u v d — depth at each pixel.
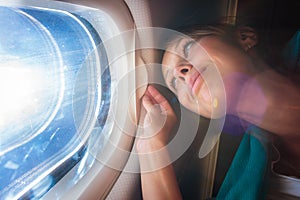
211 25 0.91
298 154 0.83
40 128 0.58
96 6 0.57
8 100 0.52
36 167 0.56
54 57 0.61
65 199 0.56
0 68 0.50
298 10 1.10
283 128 0.84
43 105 0.59
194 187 1.04
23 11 0.53
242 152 0.92
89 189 0.59
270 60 0.87
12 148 0.52
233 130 0.98
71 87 0.64
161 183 0.83
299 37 0.84
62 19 0.61
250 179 0.85
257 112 0.87
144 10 0.75
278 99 0.83
